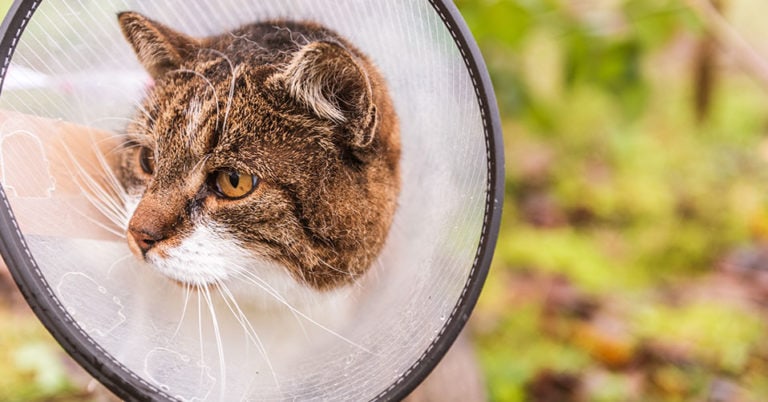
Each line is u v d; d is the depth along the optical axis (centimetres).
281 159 66
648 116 182
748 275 145
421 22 66
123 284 67
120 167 67
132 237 66
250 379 67
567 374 116
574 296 135
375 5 66
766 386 114
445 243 67
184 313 67
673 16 111
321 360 68
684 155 180
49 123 66
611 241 156
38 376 97
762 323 127
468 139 67
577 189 171
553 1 104
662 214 162
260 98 66
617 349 120
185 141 66
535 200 170
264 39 66
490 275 139
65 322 65
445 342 67
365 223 67
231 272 67
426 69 67
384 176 67
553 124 126
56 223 66
